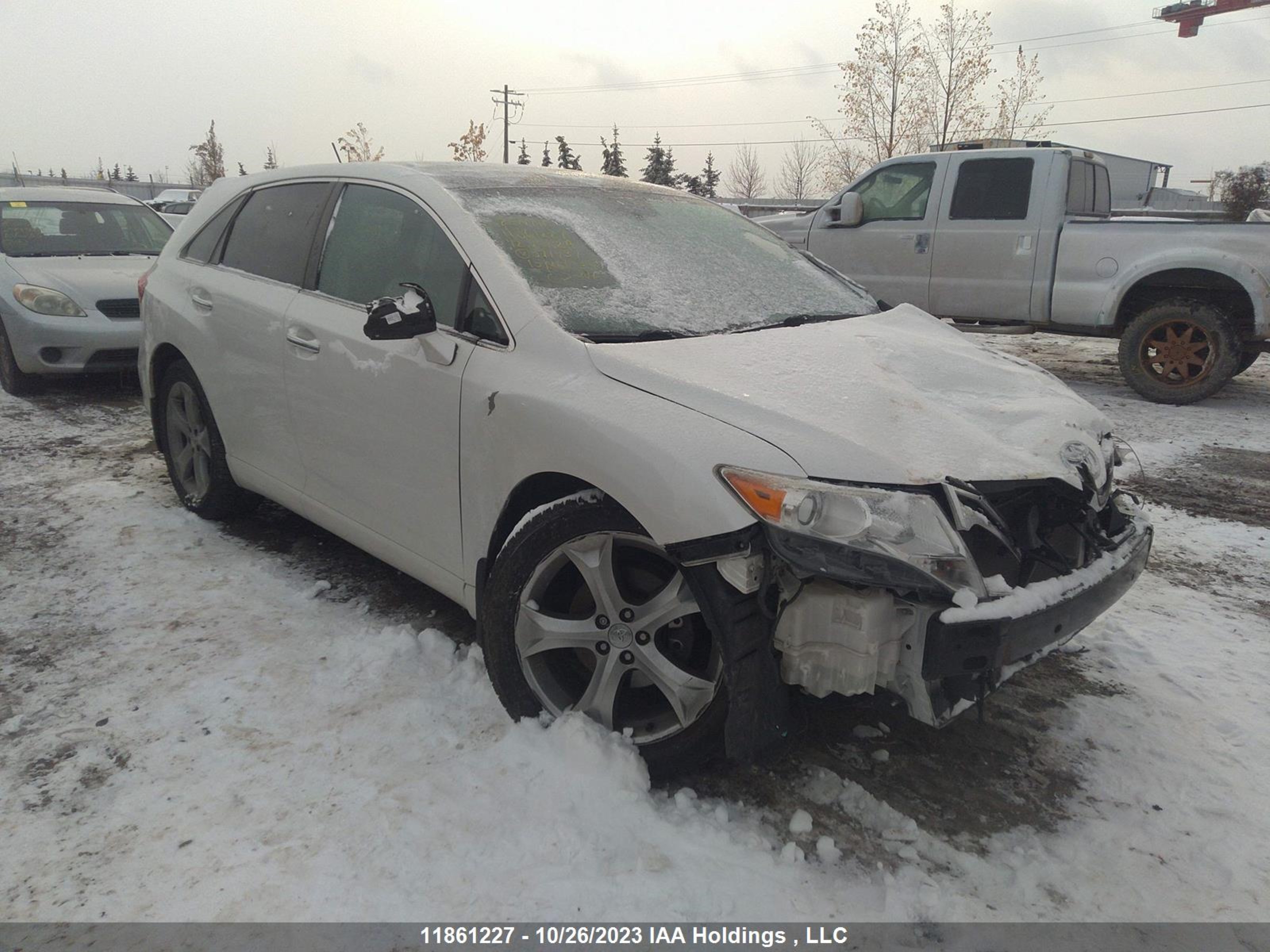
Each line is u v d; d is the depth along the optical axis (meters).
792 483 2.15
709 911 2.07
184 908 2.06
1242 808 2.52
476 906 2.07
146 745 2.65
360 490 3.28
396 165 3.47
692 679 2.40
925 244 8.76
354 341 3.19
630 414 2.38
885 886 2.18
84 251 8.01
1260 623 3.67
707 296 3.15
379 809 2.37
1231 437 6.78
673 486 2.22
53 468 5.38
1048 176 8.05
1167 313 7.66
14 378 7.31
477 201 3.15
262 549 4.15
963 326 8.81
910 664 2.20
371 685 2.97
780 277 3.55
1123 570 2.59
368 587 3.76
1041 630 2.25
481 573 2.80
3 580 3.79
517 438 2.59
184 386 4.34
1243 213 25.69
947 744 2.80
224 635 3.32
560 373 2.58
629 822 2.31
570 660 2.69
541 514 2.53
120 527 4.38
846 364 2.73
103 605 3.56
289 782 2.49
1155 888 2.22
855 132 25.88
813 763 2.67
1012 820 2.46
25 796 2.43
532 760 2.51
